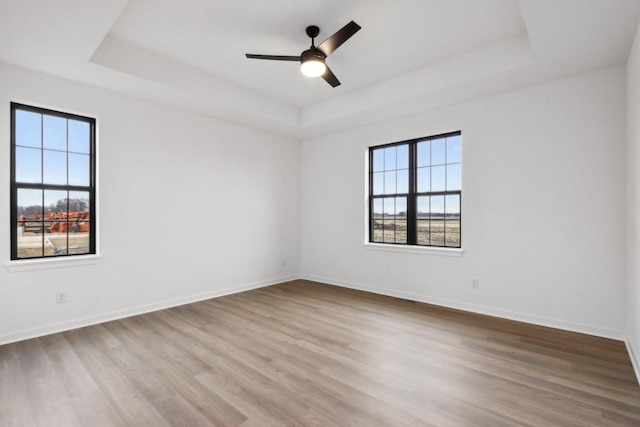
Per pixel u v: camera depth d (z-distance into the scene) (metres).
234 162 4.89
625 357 2.66
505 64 3.11
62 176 3.43
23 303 3.10
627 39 2.58
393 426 1.82
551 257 3.38
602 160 3.10
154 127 4.02
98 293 3.57
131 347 2.90
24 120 3.21
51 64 3.03
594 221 3.14
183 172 4.30
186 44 3.21
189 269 4.36
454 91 3.63
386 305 4.20
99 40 2.65
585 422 1.85
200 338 3.11
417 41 3.14
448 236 4.23
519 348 2.85
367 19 2.78
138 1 2.53
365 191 5.00
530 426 1.81
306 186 5.85
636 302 2.52
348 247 5.23
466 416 1.90
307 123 4.98
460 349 2.84
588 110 3.16
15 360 2.64
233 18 2.77
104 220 3.62
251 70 3.78
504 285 3.68
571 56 2.85
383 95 4.05
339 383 2.28
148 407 2.01
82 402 2.06
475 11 2.67
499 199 3.70
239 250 4.96
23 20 2.36
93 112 3.52
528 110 3.50
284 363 2.59
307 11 2.67
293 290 5.04
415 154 4.56
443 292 4.17
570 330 3.26
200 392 2.17
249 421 1.87
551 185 3.37
